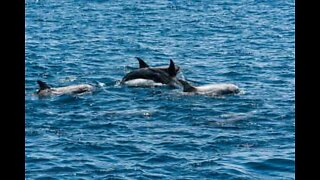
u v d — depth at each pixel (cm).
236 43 12100
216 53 10931
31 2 18962
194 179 4959
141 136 5919
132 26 14500
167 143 5722
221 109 6806
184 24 14888
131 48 11431
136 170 5122
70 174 5047
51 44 11744
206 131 6050
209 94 7388
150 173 5066
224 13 16975
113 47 11525
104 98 7288
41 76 8712
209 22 15250
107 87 7844
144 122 6350
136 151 5531
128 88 7775
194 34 13338
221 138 5841
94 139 5819
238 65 9669
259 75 8850
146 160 5338
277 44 11975
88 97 7312
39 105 6950
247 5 18688
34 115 6556
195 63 9925
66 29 13900
